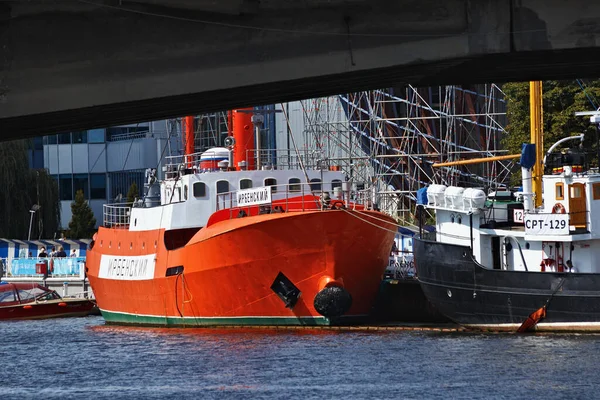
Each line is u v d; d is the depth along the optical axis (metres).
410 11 63.34
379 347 103.00
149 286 132.50
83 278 177.12
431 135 178.75
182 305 126.94
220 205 127.38
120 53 63.53
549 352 96.00
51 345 118.56
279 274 117.31
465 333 110.75
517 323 108.38
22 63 63.19
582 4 62.44
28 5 62.44
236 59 63.81
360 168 184.50
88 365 101.88
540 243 111.00
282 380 88.31
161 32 63.47
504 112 190.25
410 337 109.31
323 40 63.69
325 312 116.81
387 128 183.50
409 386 83.88
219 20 63.22
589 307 104.50
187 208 127.19
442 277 113.31
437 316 122.69
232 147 136.38
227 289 120.69
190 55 63.72
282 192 122.94
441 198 117.50
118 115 70.81
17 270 186.50
